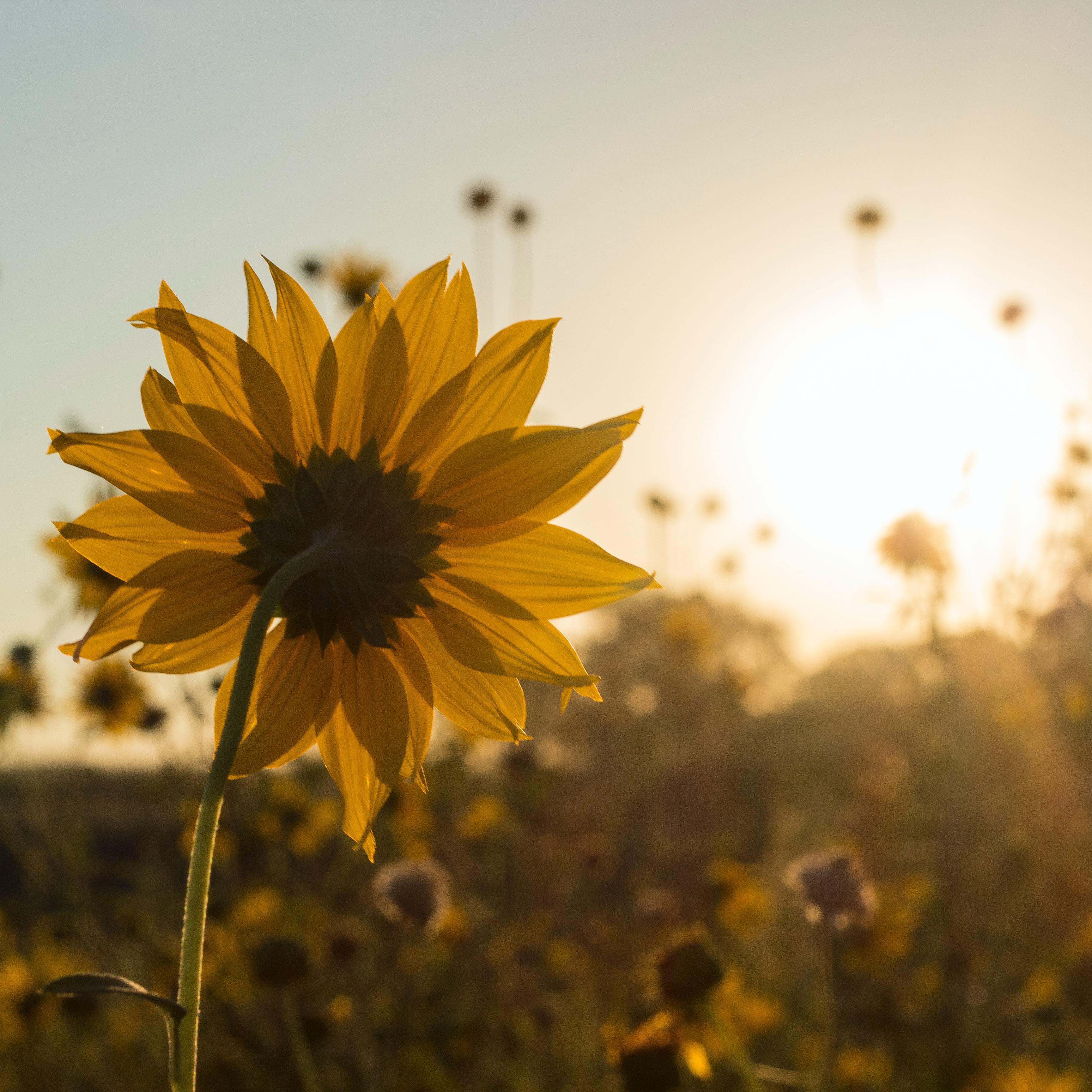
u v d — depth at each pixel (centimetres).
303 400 117
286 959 270
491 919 513
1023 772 647
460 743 602
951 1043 439
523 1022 405
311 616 115
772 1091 335
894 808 656
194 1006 80
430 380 119
